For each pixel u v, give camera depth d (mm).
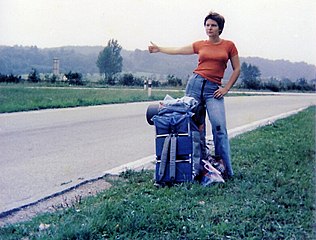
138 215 3732
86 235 3410
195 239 3393
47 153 6848
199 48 4996
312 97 19969
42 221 3809
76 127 9398
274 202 4184
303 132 8891
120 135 8594
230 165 5094
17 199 4594
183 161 4758
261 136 8414
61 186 5004
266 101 17984
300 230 3549
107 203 3990
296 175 5211
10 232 3602
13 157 6531
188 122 4773
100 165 6113
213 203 4188
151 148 7387
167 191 4547
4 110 11281
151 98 15477
